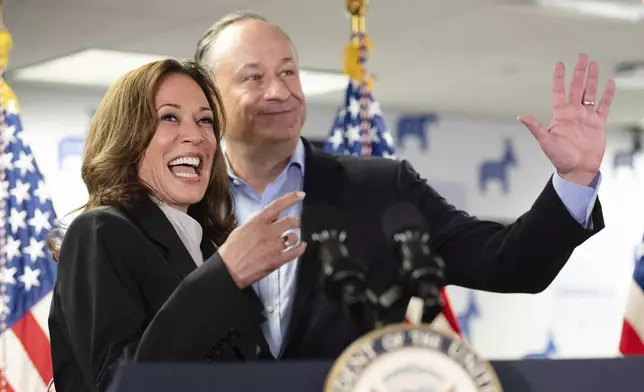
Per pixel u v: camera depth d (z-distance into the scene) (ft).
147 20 18.56
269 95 6.86
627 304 9.22
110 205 5.66
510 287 6.04
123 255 5.28
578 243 5.56
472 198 32.68
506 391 3.33
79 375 5.56
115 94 5.98
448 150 32.55
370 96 11.74
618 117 32.17
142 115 5.85
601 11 18.58
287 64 7.04
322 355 5.78
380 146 11.68
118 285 5.16
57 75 23.99
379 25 19.63
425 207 6.51
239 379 3.16
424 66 24.14
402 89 27.53
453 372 3.02
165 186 5.87
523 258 5.80
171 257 5.55
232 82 6.95
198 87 6.14
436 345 3.04
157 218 5.66
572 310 34.30
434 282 3.51
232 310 4.25
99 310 5.05
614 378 3.39
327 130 30.30
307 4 17.58
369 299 3.52
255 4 17.52
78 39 20.04
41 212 11.91
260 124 6.88
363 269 3.64
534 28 20.07
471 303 33.09
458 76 25.54
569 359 3.41
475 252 6.19
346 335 5.78
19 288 11.76
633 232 34.78
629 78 24.63
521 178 33.32
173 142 5.90
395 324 3.16
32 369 11.67
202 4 17.47
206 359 4.39
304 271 5.99
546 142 5.38
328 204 6.36
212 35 7.26
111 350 4.93
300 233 6.19
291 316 5.92
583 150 5.37
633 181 34.81
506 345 33.45
